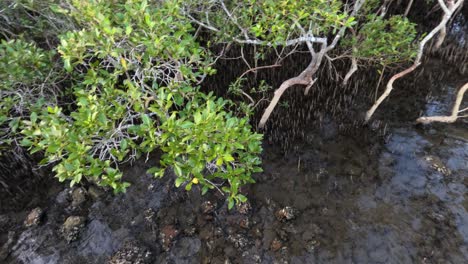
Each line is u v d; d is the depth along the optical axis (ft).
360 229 10.94
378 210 11.46
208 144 7.63
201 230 11.39
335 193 12.21
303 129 15.20
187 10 11.43
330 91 17.07
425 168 12.58
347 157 13.61
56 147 7.18
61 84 14.15
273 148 14.34
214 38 14.64
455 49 18.99
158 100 8.01
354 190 12.25
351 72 15.72
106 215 12.03
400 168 12.80
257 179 12.96
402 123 14.83
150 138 8.22
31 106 10.61
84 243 11.29
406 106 15.75
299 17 9.95
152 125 7.86
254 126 15.47
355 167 13.12
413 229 10.77
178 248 10.97
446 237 10.43
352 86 17.37
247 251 10.70
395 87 16.96
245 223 11.39
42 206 12.44
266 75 18.30
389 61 14.80
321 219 11.37
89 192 12.64
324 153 13.91
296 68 18.62
